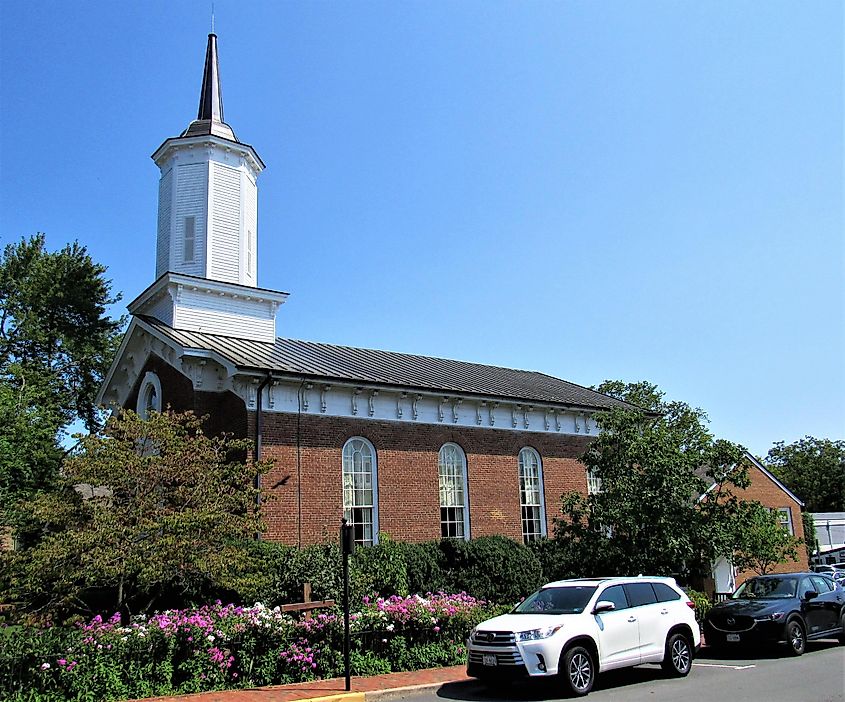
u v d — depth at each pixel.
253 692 11.69
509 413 26.67
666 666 13.52
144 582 13.15
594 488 28.52
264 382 20.44
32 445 27.97
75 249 41.59
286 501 20.27
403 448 23.41
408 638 14.66
